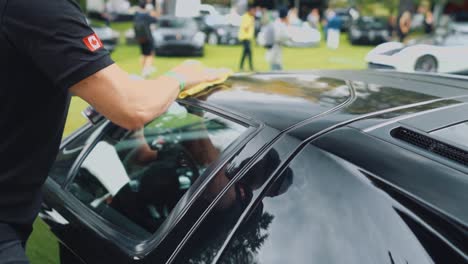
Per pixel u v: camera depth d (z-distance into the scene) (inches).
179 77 55.2
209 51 616.7
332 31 637.9
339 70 81.9
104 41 530.6
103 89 43.3
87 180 69.4
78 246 57.6
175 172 61.0
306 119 50.4
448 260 36.6
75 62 41.1
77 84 42.3
